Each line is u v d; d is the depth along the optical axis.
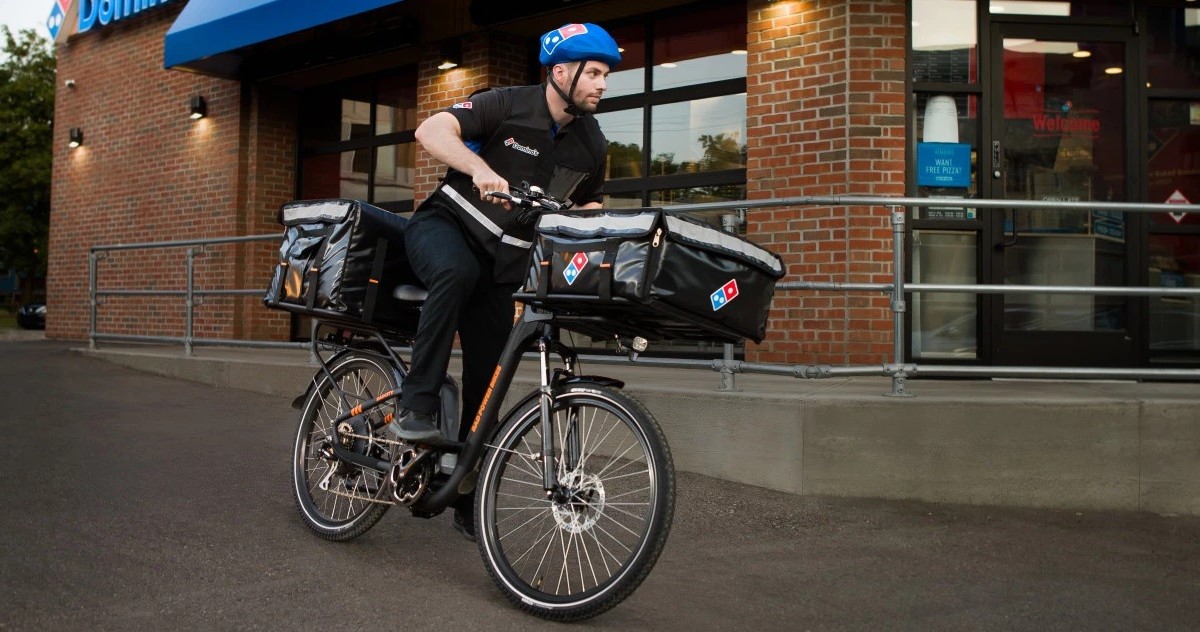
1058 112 6.98
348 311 3.56
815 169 6.83
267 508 4.15
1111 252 6.98
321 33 9.53
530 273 3.02
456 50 8.80
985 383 5.86
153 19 11.55
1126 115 6.98
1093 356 6.85
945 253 6.87
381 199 10.12
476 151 3.40
